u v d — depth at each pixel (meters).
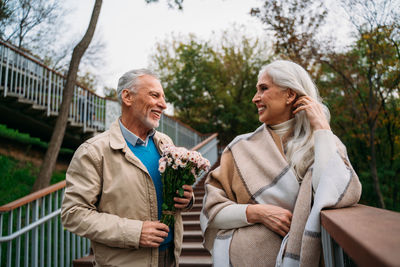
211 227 1.37
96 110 9.64
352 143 9.30
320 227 0.93
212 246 1.39
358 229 0.53
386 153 9.47
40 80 8.46
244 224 1.23
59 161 10.39
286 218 1.13
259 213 1.18
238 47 17.45
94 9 7.04
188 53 17.45
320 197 0.97
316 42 7.50
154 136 1.64
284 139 1.36
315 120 1.20
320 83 8.82
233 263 1.21
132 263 1.30
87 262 3.18
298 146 1.30
